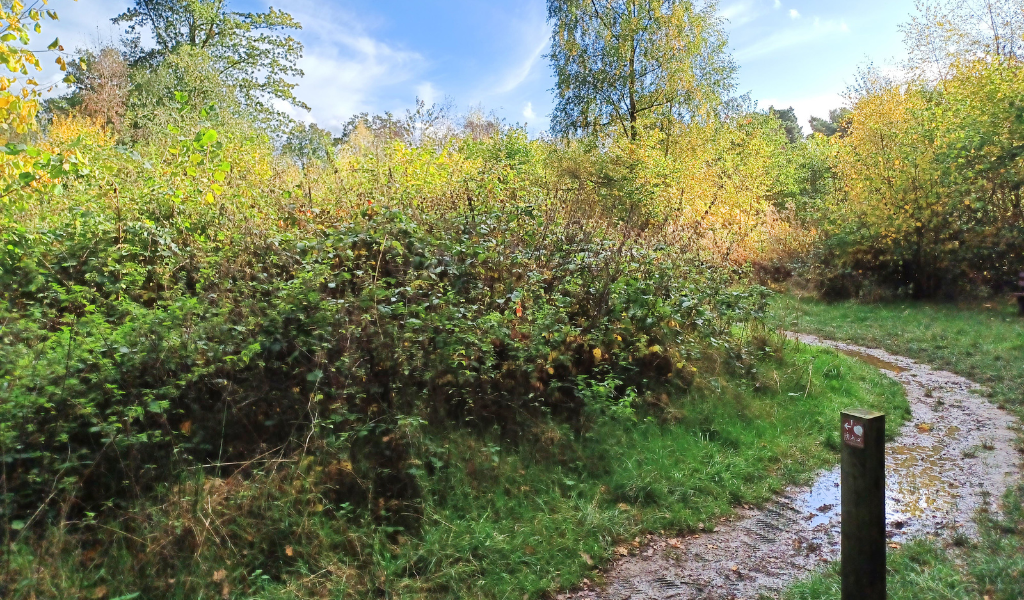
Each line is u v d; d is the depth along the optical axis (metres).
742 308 8.27
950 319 12.41
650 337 6.85
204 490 3.88
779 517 4.97
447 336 5.39
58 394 3.88
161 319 4.71
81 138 8.18
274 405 4.61
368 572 3.82
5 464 3.61
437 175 8.98
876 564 2.92
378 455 4.59
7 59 5.10
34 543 3.39
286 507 3.98
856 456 2.94
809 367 8.03
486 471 4.84
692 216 15.06
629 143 19.16
